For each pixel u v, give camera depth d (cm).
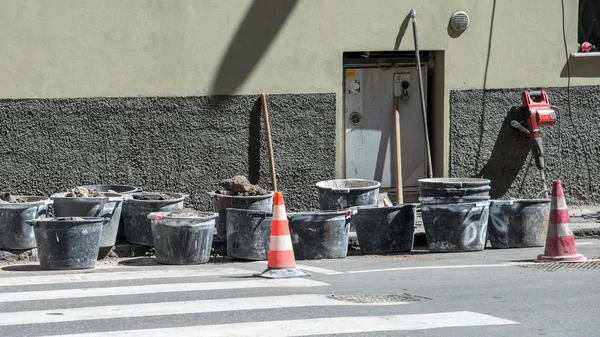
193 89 1636
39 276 1285
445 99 1727
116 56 1606
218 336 914
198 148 1644
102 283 1219
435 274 1263
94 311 1031
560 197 1367
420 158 1773
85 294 1134
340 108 1692
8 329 951
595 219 1716
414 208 1503
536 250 1488
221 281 1227
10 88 1572
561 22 1770
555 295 1099
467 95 1736
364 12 1688
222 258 1466
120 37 1606
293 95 1672
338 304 1059
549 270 1283
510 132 1761
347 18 1683
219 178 1655
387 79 1758
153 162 1630
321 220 1427
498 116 1753
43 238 1344
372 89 1753
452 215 1468
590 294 1103
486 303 1059
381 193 1759
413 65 1766
